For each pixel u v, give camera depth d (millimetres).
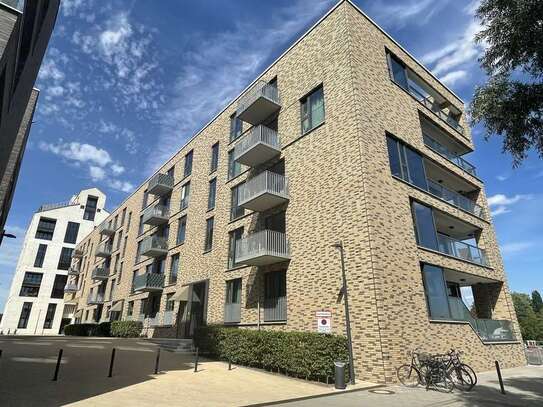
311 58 17328
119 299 33844
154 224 30188
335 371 9656
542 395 8969
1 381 8164
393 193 13875
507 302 19188
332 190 14031
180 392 8359
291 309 14305
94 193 63844
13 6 6934
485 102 7602
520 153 7812
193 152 27375
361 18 16500
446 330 13398
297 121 17141
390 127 15320
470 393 9195
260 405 7492
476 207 20344
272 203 16812
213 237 21375
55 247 58219
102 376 9695
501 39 7168
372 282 11398
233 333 14250
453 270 16031
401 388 9828
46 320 54625
